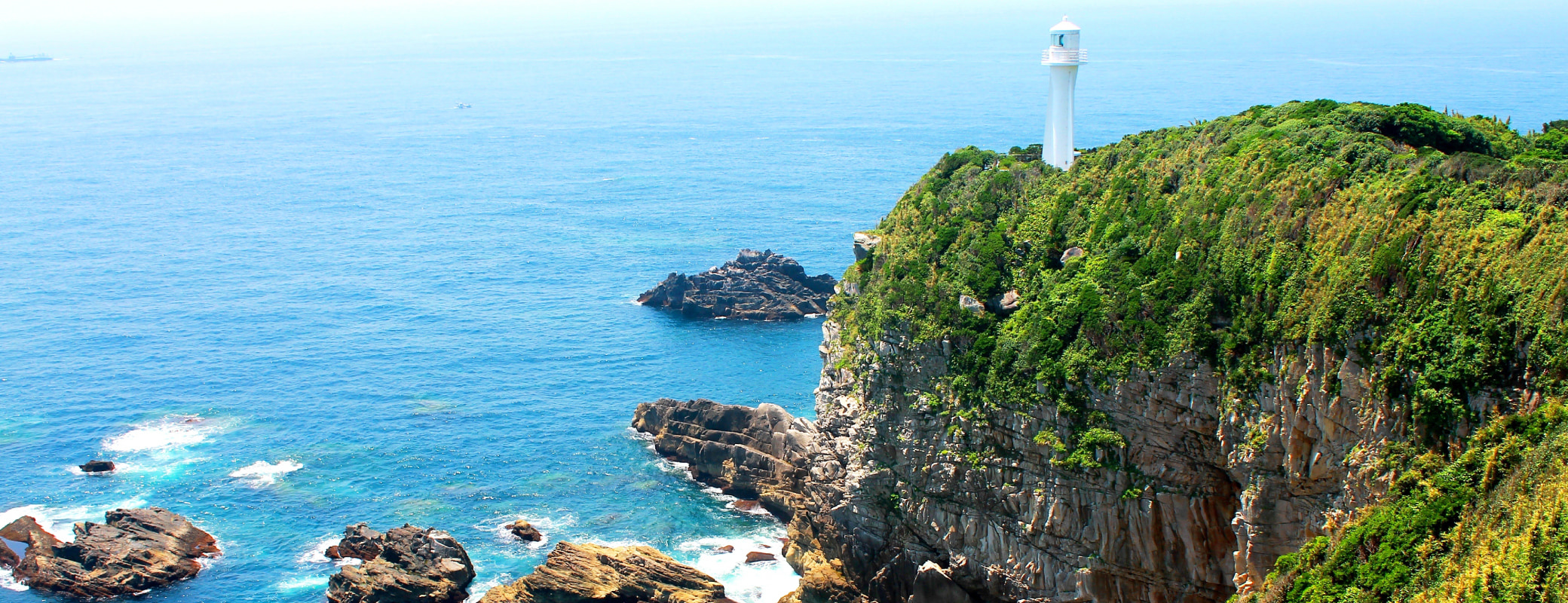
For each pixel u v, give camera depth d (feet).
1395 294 209.15
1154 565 253.03
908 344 293.02
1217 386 236.84
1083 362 254.68
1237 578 237.25
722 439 382.83
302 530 350.43
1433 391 199.21
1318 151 258.37
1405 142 270.05
